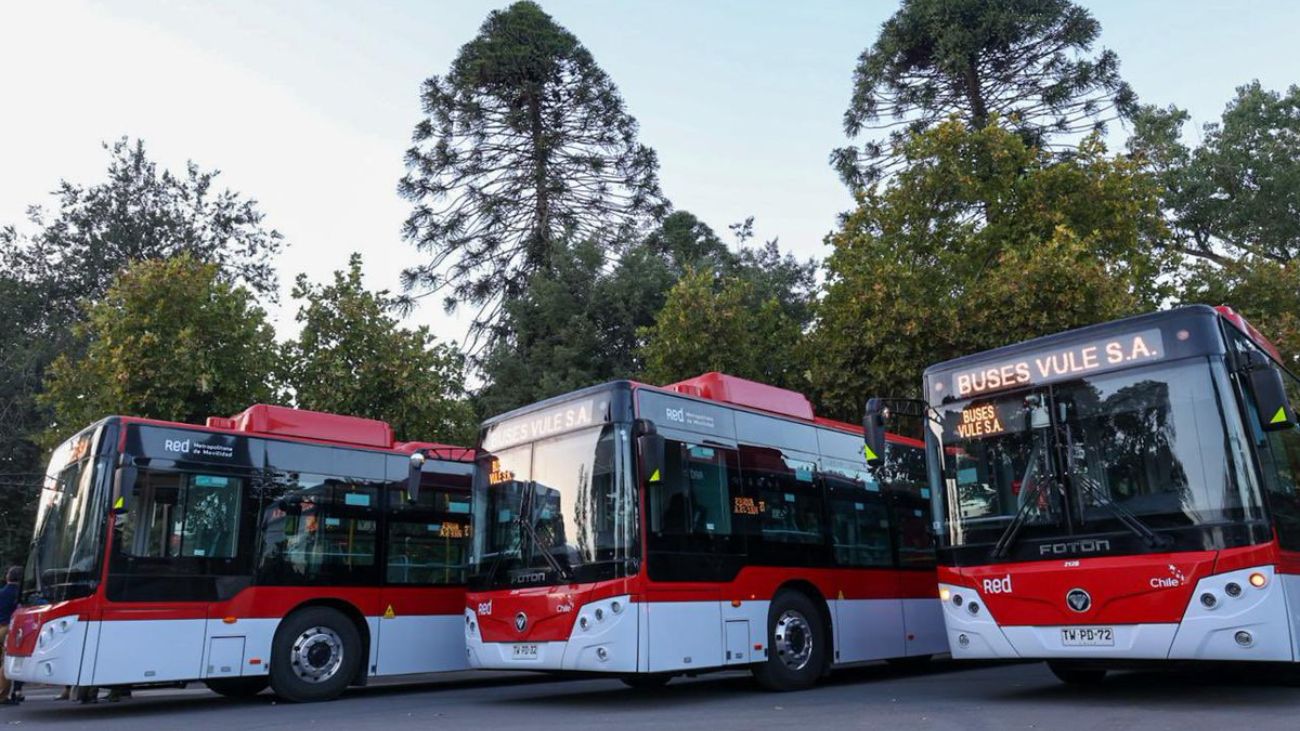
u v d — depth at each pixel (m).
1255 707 7.60
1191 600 7.40
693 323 20.78
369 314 20.00
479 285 30.81
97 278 33.56
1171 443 7.90
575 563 9.68
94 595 9.99
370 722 8.85
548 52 30.88
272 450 11.75
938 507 9.19
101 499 10.29
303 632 11.48
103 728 8.94
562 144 31.84
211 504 11.05
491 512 10.82
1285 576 7.32
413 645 12.44
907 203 20.64
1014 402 8.92
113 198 34.44
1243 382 7.89
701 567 9.98
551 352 28.30
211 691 14.08
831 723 7.64
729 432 10.98
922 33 27.12
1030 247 18.67
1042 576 8.21
